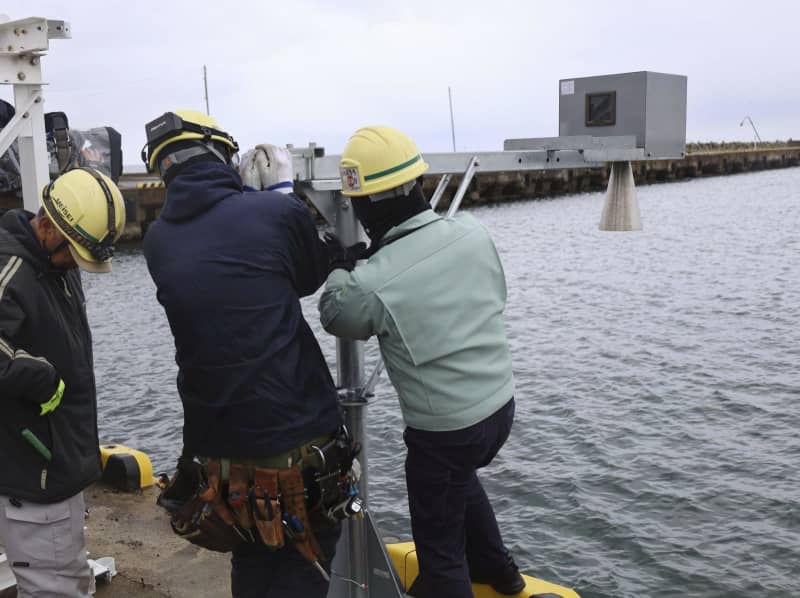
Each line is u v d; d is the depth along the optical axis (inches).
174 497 94.7
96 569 146.5
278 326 86.7
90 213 100.3
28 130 134.5
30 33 130.2
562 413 431.2
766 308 704.4
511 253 1148.5
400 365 96.1
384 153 92.7
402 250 94.0
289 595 93.4
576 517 306.8
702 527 297.4
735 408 432.8
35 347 102.8
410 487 101.4
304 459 87.4
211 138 91.7
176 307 86.5
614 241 1243.2
